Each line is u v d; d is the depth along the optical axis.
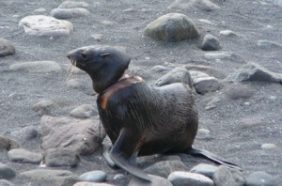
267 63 32.31
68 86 27.84
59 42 33.12
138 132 19.84
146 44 33.28
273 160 22.12
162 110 20.30
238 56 32.50
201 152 21.78
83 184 19.02
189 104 21.08
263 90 27.69
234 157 22.31
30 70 29.11
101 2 39.78
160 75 29.36
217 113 26.16
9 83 27.98
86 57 19.56
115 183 19.84
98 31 35.00
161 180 19.09
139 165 20.75
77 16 36.78
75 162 20.92
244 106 26.64
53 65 29.42
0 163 20.36
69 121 22.69
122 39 33.84
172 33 33.22
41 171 20.09
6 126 24.19
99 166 21.02
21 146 22.52
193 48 33.03
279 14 41.75
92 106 25.41
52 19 34.78
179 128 20.78
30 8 38.38
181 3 39.75
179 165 20.48
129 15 37.91
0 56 30.39
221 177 19.84
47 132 22.34
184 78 24.08
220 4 41.78
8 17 36.72
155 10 38.84
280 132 24.50
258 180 20.16
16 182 19.77
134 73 29.09
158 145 20.70
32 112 25.30
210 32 35.75
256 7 42.47
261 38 36.44
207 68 30.02
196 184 19.23
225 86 27.98
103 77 19.62
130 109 19.61
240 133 24.45
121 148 19.77
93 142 21.69
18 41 33.06
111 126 19.89
